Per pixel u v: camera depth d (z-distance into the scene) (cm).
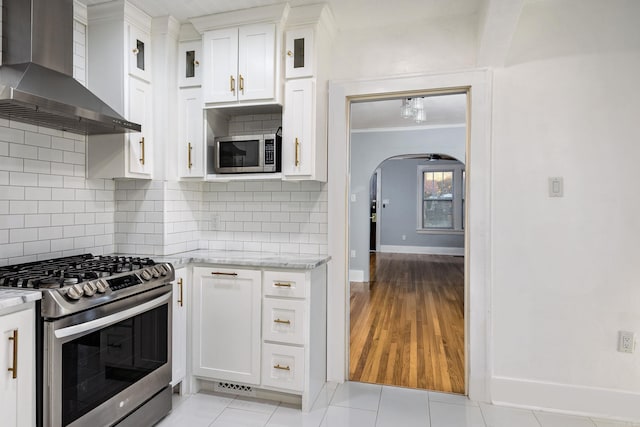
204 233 296
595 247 220
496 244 233
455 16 242
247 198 286
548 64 225
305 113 236
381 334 358
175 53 261
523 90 228
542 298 227
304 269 218
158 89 254
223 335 234
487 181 233
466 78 236
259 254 267
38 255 213
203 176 258
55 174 222
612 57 217
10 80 174
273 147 245
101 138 239
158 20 250
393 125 542
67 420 155
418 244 930
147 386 198
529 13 227
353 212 589
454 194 910
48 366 149
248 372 229
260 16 237
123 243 262
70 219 232
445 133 542
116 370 180
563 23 223
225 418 213
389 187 942
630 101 214
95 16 235
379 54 254
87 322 162
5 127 196
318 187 270
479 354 234
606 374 218
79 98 193
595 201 219
